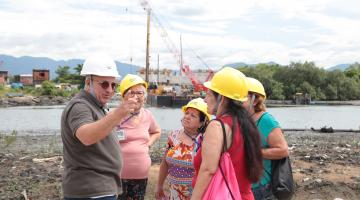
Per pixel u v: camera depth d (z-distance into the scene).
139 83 5.53
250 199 3.81
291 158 12.69
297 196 8.27
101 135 3.59
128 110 3.51
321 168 10.91
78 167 3.86
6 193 8.31
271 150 4.55
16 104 82.69
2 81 127.69
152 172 9.84
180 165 5.32
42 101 88.69
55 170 10.64
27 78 142.62
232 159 3.68
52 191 8.45
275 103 105.75
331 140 21.27
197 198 3.60
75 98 3.91
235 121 3.70
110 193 3.94
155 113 55.31
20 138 22.06
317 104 102.38
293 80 118.19
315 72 117.31
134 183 5.65
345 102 110.88
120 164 4.11
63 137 3.92
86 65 3.98
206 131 3.70
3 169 10.88
